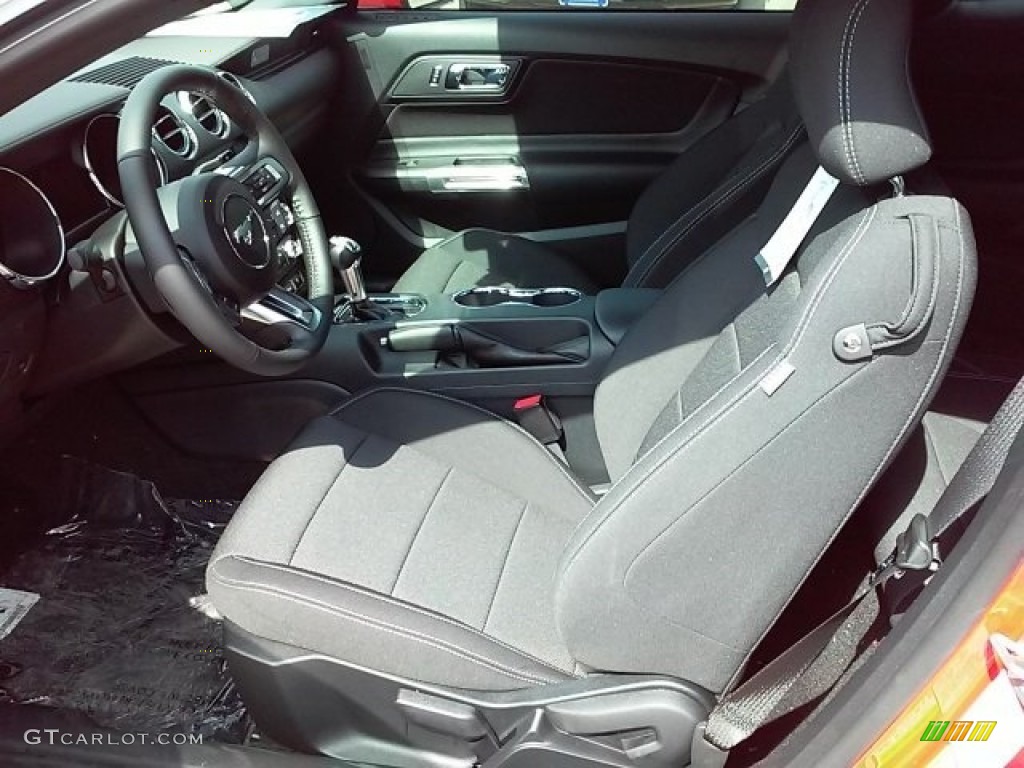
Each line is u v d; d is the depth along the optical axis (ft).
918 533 3.62
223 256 4.65
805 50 3.54
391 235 8.60
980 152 7.43
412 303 6.45
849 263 3.32
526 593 4.58
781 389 3.38
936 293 3.23
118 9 3.37
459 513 4.92
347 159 8.43
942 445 4.62
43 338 5.04
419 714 4.24
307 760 4.54
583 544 3.77
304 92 7.51
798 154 4.69
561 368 5.85
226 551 4.55
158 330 5.05
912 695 3.17
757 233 4.85
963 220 3.33
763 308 4.20
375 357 6.07
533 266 7.48
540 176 8.21
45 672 5.65
